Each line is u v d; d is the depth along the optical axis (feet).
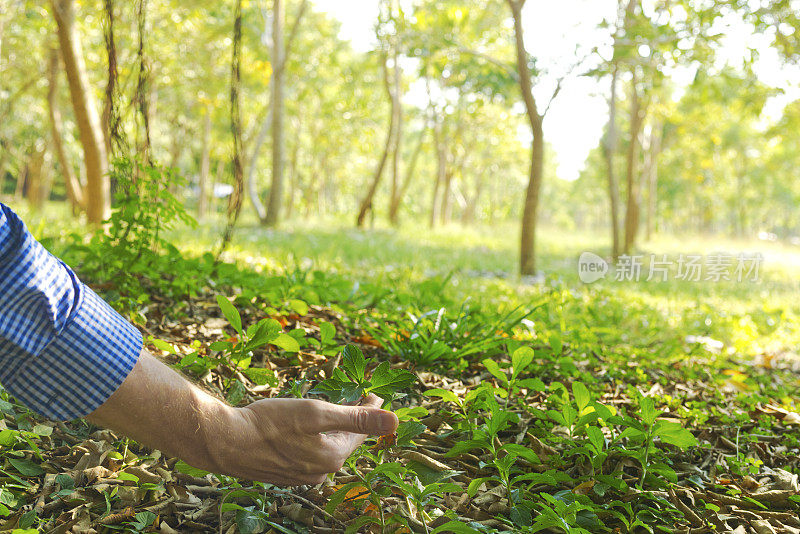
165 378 3.37
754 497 5.95
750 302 28.58
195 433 3.42
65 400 3.16
